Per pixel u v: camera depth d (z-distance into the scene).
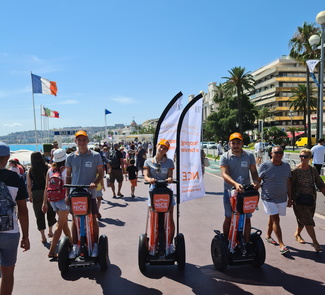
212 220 7.26
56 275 4.36
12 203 3.15
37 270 4.54
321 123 14.41
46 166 5.86
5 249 3.11
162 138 5.43
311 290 3.82
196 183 5.53
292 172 5.31
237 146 4.34
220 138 62.94
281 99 82.12
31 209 9.11
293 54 34.66
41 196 5.78
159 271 4.44
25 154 20.84
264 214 7.70
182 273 4.36
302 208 5.16
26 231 3.38
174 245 4.52
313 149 11.58
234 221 4.24
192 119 5.48
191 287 3.94
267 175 5.12
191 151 5.48
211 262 4.73
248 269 4.45
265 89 90.81
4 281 3.13
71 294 3.82
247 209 4.05
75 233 4.40
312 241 5.59
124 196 10.80
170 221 4.34
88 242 4.26
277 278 4.15
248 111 62.12
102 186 7.73
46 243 5.79
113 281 4.14
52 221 6.12
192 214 7.84
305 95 54.78
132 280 4.17
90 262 4.23
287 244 5.44
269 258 4.83
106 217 7.70
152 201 4.05
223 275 4.27
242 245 4.25
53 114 36.88
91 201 4.07
